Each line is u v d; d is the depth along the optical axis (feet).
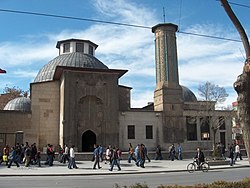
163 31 151.23
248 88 25.29
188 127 148.77
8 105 166.50
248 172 78.59
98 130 134.82
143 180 62.59
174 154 117.29
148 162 108.68
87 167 90.99
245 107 25.14
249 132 24.84
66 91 132.05
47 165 94.17
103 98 137.08
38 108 140.67
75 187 52.21
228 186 33.42
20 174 73.36
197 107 172.65
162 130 143.02
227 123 154.30
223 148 123.85
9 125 133.69
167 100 145.79
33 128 137.59
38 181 61.77
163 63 149.28
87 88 135.44
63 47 170.60
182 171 84.17
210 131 151.02
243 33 27.32
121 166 94.99
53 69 158.61
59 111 142.20
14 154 88.38
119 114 139.23
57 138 140.67
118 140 135.13
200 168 84.79
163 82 147.95
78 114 133.08
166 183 56.80
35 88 142.31
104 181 61.36
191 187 33.65
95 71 137.18
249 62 25.73
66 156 99.66
